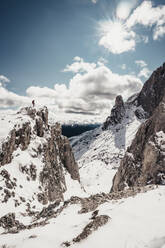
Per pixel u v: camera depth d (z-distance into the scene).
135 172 81.62
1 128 75.00
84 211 27.88
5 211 49.03
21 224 42.44
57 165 89.50
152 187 30.17
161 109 93.31
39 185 66.62
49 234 21.52
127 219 20.58
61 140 108.88
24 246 18.83
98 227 19.58
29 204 55.59
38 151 78.81
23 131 78.12
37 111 93.94
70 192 85.50
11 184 58.81
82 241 18.02
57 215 30.25
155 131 87.06
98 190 136.12
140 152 88.12
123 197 28.89
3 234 28.77
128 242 16.20
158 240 15.54
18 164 68.12
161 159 73.12
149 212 21.66
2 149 66.75
